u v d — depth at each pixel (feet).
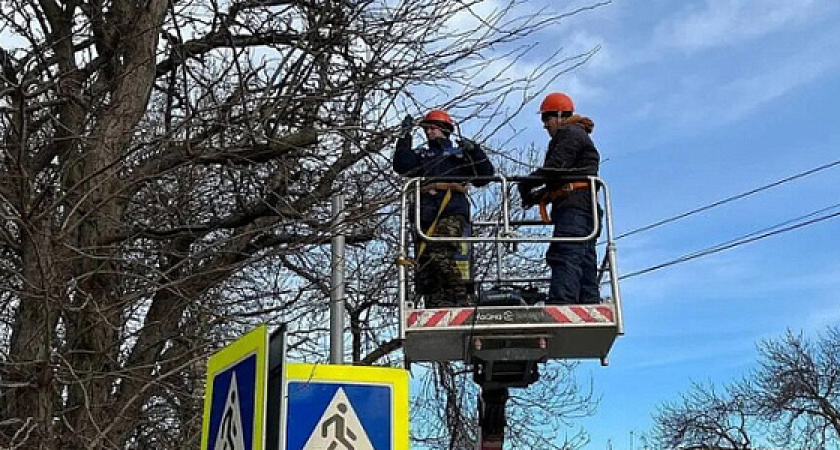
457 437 40.63
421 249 23.86
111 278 24.89
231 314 27.07
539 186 24.35
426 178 23.50
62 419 22.21
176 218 28.32
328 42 25.76
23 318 23.77
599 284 23.94
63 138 23.35
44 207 23.00
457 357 24.27
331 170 25.62
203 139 24.27
